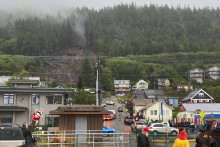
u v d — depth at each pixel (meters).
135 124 42.62
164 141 23.95
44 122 44.66
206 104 61.16
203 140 16.86
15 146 13.17
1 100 44.94
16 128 13.74
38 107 45.06
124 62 183.00
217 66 169.25
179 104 98.38
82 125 24.77
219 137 15.65
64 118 24.77
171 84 155.12
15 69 183.50
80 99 67.75
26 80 50.09
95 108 25.09
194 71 163.88
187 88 134.75
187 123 45.75
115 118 66.25
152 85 163.25
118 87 165.50
